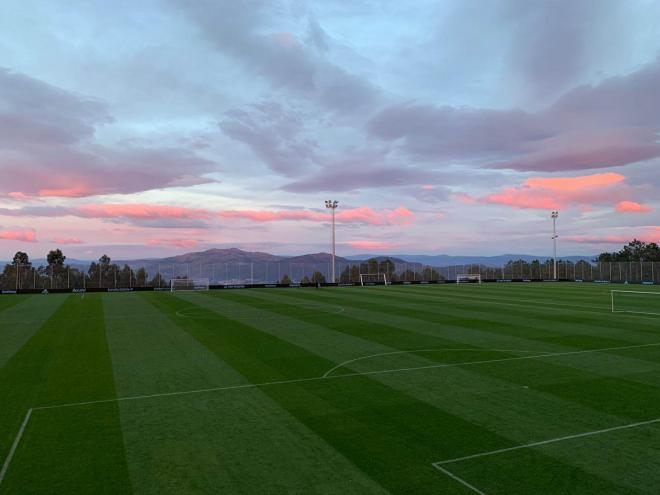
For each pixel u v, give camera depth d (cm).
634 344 1691
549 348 1616
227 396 1065
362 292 4381
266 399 1041
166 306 3020
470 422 891
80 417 929
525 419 909
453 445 783
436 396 1059
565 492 629
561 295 3944
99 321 2298
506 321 2286
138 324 2194
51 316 2502
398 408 976
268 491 633
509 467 703
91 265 4988
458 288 5047
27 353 1540
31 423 896
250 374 1261
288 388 1127
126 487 646
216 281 5597
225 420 909
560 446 779
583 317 2442
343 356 1486
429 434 832
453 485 648
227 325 2155
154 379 1213
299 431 848
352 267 6325
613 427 866
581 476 675
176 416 932
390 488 641
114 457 742
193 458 737
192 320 2328
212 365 1367
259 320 2328
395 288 5072
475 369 1316
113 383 1176
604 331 1983
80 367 1348
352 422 894
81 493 631
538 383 1170
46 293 4562
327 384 1162
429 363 1388
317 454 749
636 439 809
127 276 5138
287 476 675
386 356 1484
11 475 682
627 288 4997
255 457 739
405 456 741
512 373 1270
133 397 1058
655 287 5219
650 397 1052
